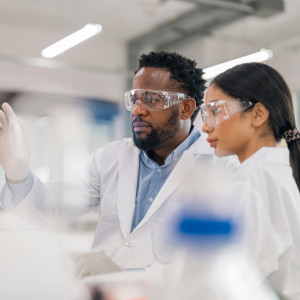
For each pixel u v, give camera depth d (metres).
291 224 0.94
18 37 7.45
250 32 7.66
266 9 6.09
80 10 6.82
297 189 1.01
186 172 0.64
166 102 1.40
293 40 7.83
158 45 8.18
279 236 0.90
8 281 0.55
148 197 1.47
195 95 1.50
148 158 1.52
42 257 0.59
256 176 0.93
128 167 1.55
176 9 6.77
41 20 7.25
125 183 1.52
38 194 1.01
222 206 0.62
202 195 0.60
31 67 7.45
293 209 0.94
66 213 0.76
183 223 0.60
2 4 6.56
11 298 0.54
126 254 1.16
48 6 6.65
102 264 0.73
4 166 0.99
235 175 0.91
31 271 0.57
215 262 0.61
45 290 0.56
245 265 0.69
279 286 0.91
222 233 0.60
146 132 1.42
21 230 0.62
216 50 7.73
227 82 1.08
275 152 1.02
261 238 0.83
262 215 0.85
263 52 5.79
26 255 0.58
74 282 0.58
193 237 0.59
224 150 1.08
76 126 0.56
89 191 1.56
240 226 0.77
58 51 6.69
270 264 0.84
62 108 0.56
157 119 1.41
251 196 0.84
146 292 0.59
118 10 6.84
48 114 0.56
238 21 6.76
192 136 1.52
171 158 1.48
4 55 7.30
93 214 1.23
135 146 1.52
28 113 0.56
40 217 0.78
